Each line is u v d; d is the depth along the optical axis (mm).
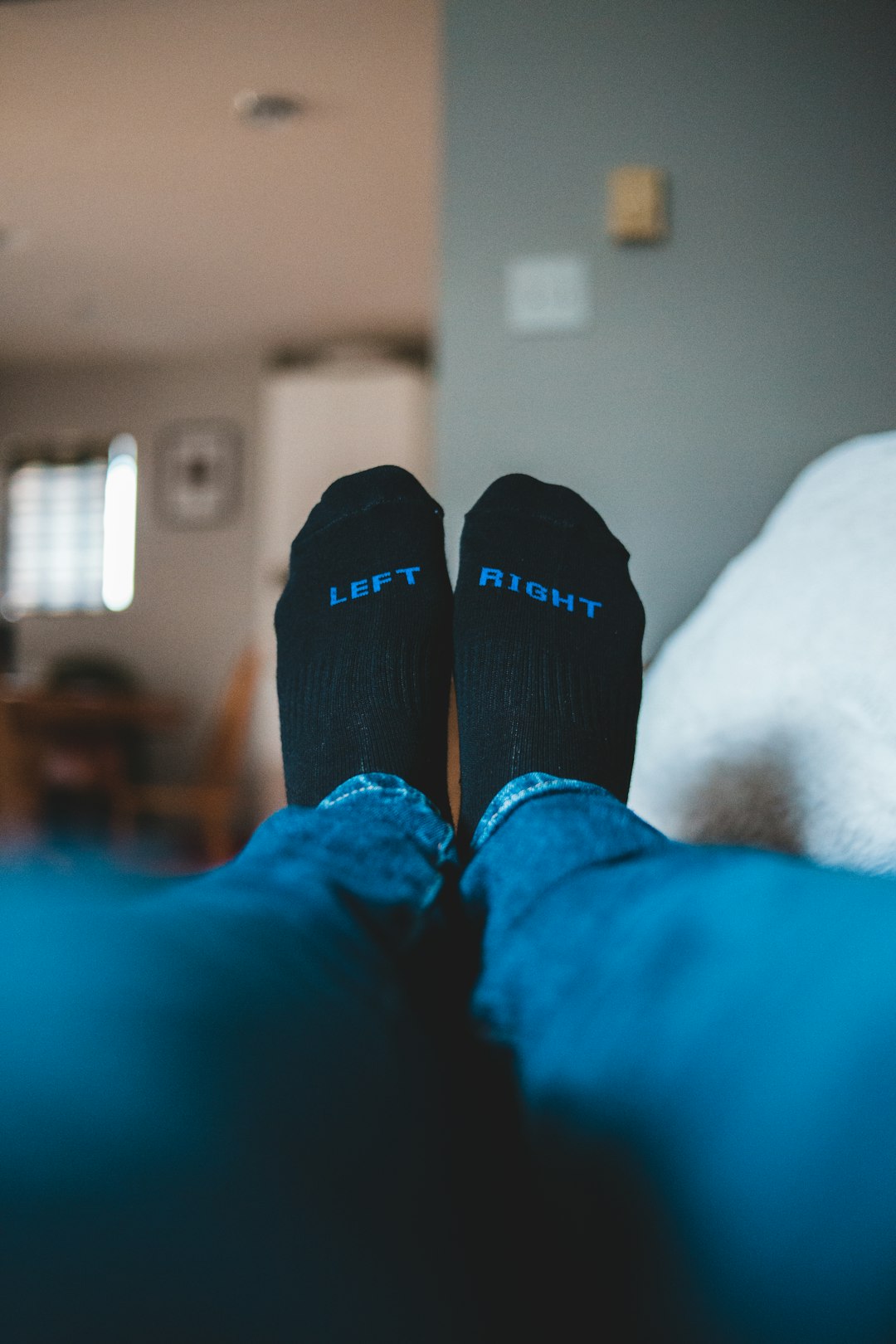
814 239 1683
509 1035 325
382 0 2637
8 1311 125
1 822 3971
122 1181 140
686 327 1707
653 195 1691
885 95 1673
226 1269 144
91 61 2916
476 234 1764
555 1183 250
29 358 5555
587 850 481
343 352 5133
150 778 5363
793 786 937
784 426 1681
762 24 1702
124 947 181
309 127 3236
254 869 374
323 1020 209
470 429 1753
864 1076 222
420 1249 183
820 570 1044
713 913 286
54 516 5652
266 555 5020
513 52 1765
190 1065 164
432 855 517
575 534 1041
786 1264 205
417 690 893
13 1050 144
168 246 4137
